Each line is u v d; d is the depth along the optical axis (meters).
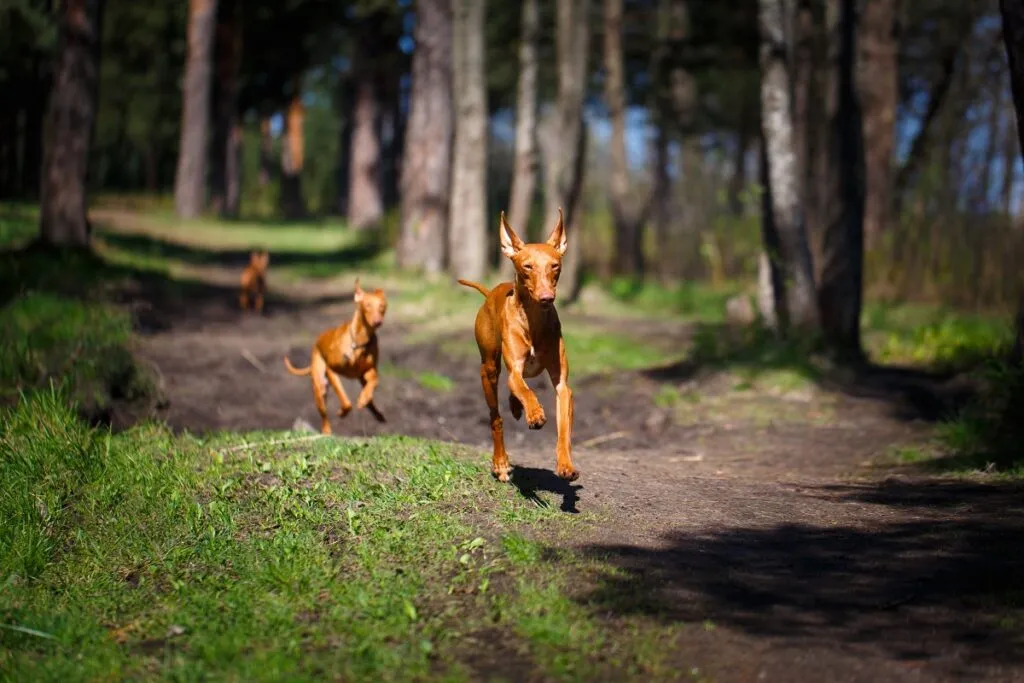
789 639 5.00
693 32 32.75
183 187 41.22
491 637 5.08
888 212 23.75
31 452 7.66
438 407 12.95
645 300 25.75
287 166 55.56
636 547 6.38
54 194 20.12
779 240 15.28
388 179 55.75
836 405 12.60
